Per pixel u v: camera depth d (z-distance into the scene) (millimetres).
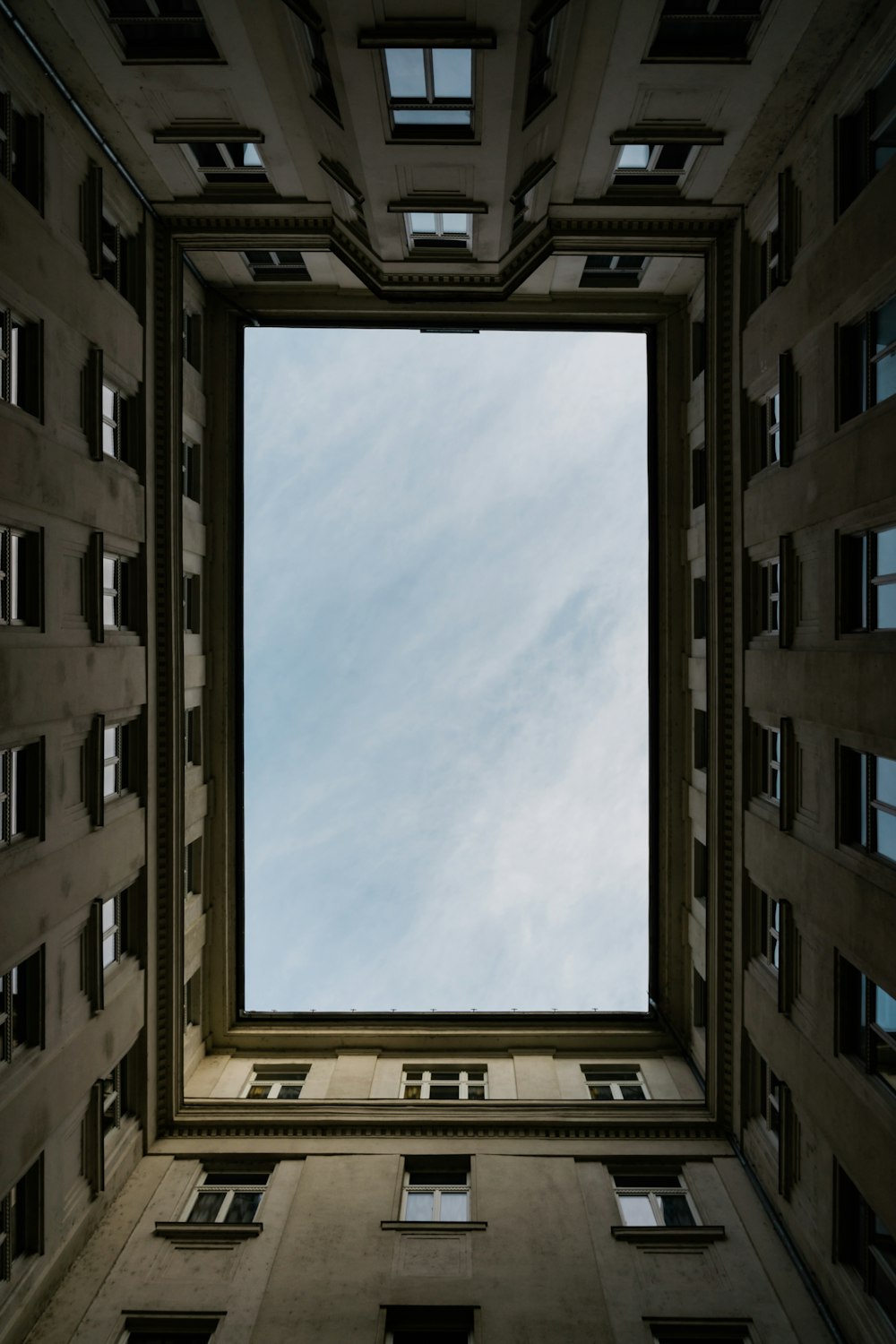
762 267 18078
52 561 13852
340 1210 16016
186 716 21688
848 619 13398
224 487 22328
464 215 18641
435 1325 13930
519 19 12570
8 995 12875
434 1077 21297
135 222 17969
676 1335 13570
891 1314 12242
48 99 14305
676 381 22656
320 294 22219
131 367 17297
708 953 19062
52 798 13836
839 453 13383
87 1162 15273
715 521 19000
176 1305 13930
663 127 16344
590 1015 22375
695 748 22047
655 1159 17594
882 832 12469
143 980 17688
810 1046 14422
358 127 14867
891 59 12688
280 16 13617
